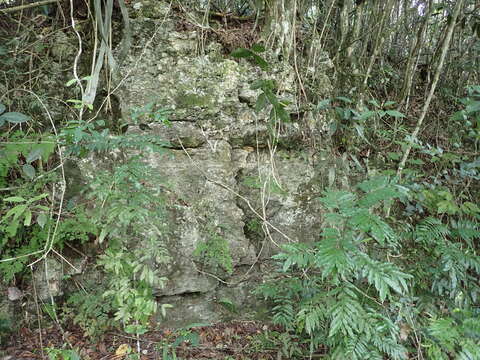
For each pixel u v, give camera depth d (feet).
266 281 9.85
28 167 6.95
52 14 9.97
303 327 8.48
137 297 8.00
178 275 9.34
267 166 10.31
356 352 7.07
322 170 10.69
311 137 10.77
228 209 9.87
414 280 9.59
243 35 10.37
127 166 7.00
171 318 9.38
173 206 9.32
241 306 9.98
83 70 9.83
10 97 9.40
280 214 10.34
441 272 9.50
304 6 12.55
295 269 10.00
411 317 8.70
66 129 6.56
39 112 9.53
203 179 9.67
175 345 7.97
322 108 10.51
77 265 9.05
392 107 13.09
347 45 11.94
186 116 9.55
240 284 10.00
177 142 9.48
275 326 9.68
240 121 9.96
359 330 6.75
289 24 10.46
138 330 7.78
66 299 9.09
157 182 8.46
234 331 9.45
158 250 8.52
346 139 11.35
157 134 9.30
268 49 10.28
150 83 9.39
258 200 10.20
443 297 9.63
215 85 9.81
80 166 9.21
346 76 11.84
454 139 12.07
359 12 11.84
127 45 8.95
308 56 11.05
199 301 9.70
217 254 9.44
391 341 7.19
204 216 9.64
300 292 9.21
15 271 8.29
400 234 10.21
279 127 10.18
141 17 9.55
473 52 13.69
